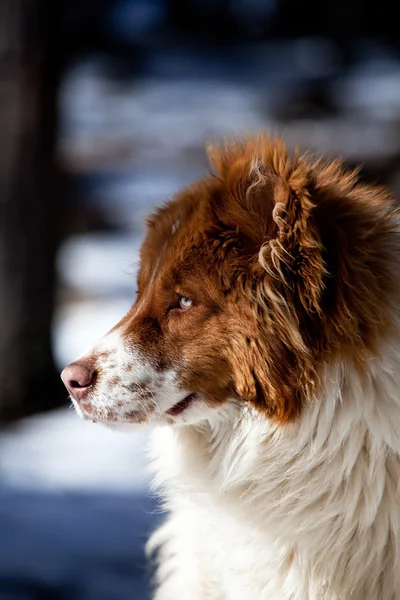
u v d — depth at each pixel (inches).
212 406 211.3
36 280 588.4
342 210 208.4
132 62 1537.9
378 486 202.2
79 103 1333.7
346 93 1284.4
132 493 453.1
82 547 386.6
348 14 1609.3
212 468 221.9
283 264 198.2
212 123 1194.6
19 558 376.2
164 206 238.1
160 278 212.7
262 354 200.5
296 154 213.0
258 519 212.7
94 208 1044.5
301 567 208.8
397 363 201.8
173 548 245.6
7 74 571.2
